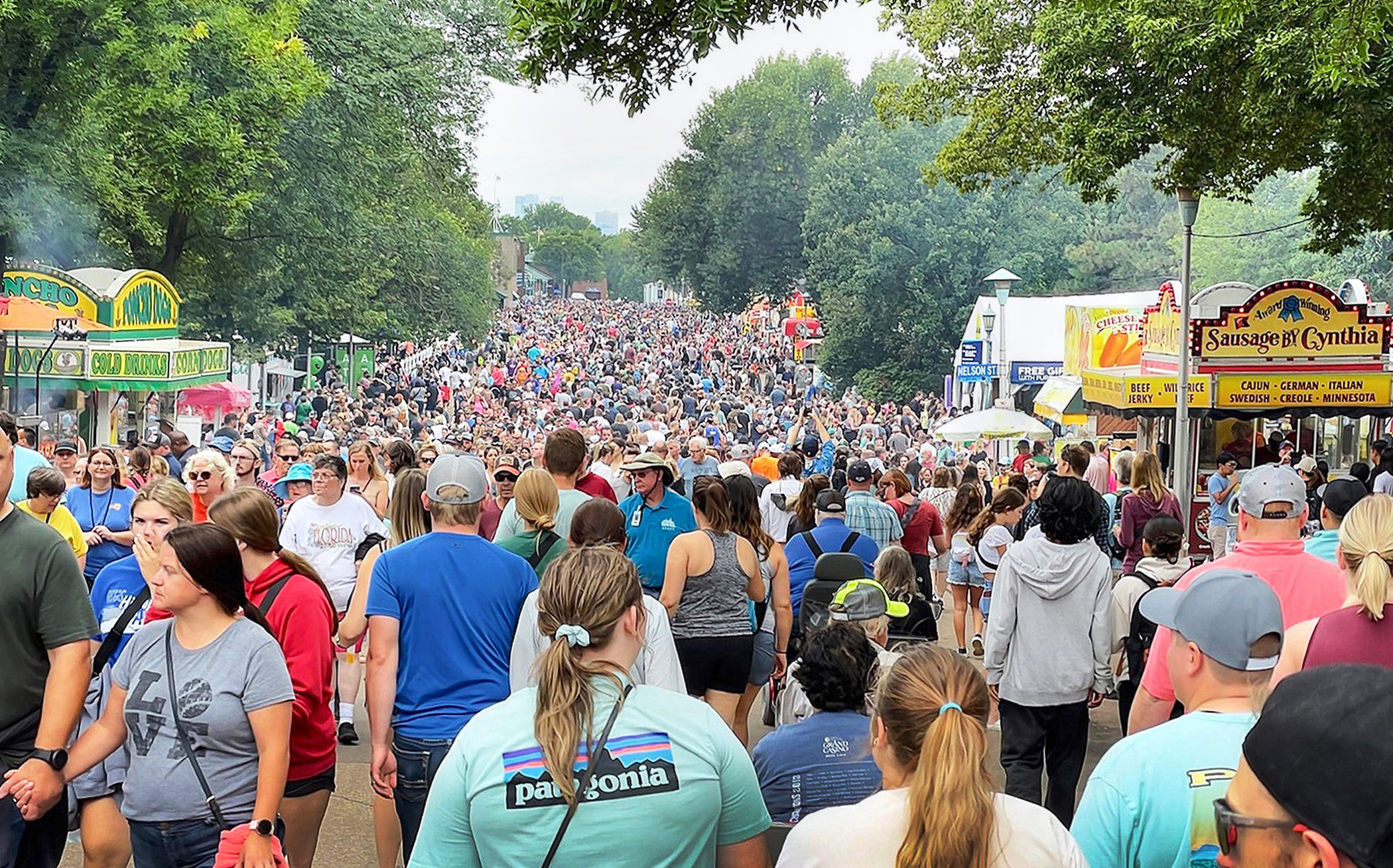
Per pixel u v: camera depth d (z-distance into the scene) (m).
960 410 48.59
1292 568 5.48
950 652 3.36
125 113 25.42
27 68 23.20
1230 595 3.65
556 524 6.88
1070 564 6.52
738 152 91.50
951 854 2.97
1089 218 71.75
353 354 54.25
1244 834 1.94
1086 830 3.59
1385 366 19.20
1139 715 4.88
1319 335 19.23
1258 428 21.45
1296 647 4.65
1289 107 13.30
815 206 67.69
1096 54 14.98
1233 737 3.55
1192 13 14.19
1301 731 1.86
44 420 21.92
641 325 137.00
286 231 35.03
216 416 33.12
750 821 3.42
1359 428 22.08
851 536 8.99
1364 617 4.47
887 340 64.19
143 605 5.97
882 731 3.32
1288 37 12.77
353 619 6.88
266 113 30.67
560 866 3.18
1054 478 6.62
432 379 58.62
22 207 23.11
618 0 10.55
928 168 24.27
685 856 3.26
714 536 7.45
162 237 31.75
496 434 31.14
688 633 7.38
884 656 5.89
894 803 3.15
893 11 24.14
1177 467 18.45
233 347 39.69
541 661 3.28
